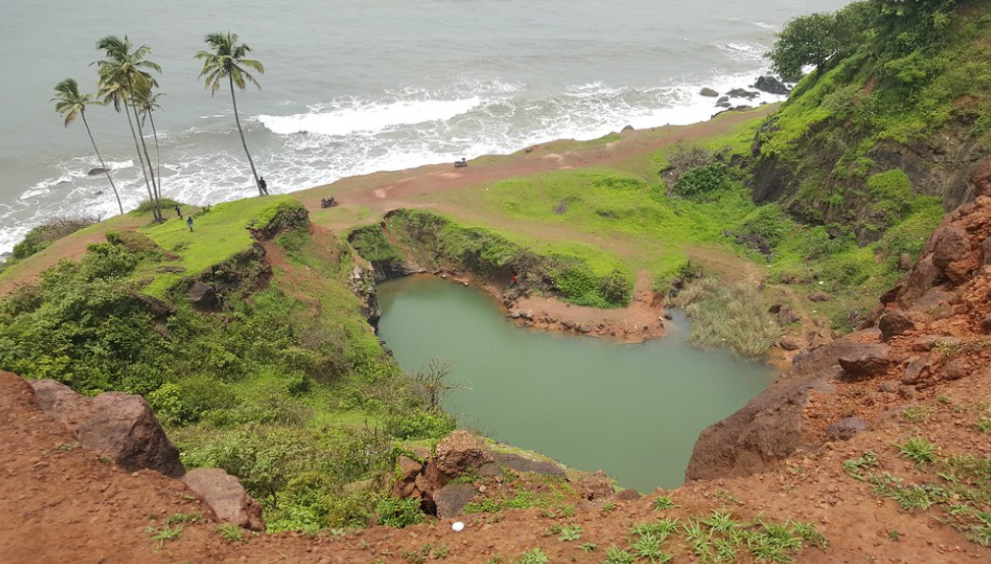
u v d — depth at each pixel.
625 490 15.66
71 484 13.63
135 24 122.88
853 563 11.41
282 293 41.69
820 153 54.09
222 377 32.28
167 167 74.00
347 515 16.05
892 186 47.41
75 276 34.56
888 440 14.67
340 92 95.44
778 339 43.72
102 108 87.06
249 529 13.82
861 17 61.41
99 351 28.67
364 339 41.19
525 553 12.41
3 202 66.75
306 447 23.12
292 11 132.75
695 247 55.66
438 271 57.41
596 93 97.00
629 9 141.62
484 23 129.12
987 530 11.73
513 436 36.47
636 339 46.00
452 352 45.84
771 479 14.21
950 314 19.16
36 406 15.82
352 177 69.50
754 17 137.12
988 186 24.55
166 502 13.58
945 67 47.81
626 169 66.12
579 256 52.31
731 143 66.50
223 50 53.38
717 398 39.59
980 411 14.63
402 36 119.81
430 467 17.22
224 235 43.53
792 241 53.31
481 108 90.75
